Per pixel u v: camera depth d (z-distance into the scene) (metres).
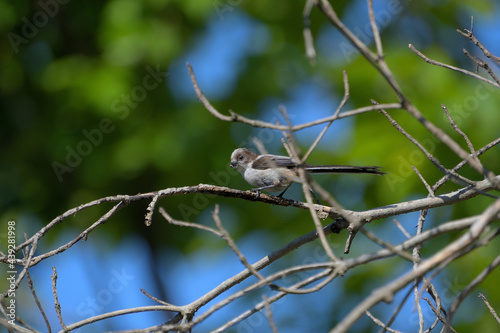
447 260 4.02
